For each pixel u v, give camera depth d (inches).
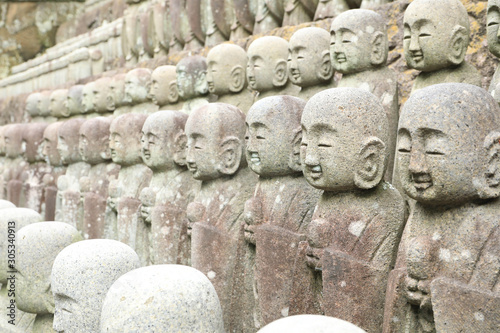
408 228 143.4
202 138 211.6
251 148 188.2
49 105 519.8
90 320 172.2
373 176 154.8
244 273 200.2
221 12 375.9
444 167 129.4
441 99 130.9
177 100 344.8
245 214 191.6
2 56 735.7
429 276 133.2
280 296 177.9
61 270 174.9
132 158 284.5
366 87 223.5
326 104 155.4
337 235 158.7
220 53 296.4
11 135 429.1
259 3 346.0
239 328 201.2
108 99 418.6
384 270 154.8
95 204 305.0
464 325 125.0
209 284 145.0
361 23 223.5
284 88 276.4
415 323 139.0
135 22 481.7
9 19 729.6
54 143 370.9
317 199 184.9
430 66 202.7
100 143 319.6
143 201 250.5
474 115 129.8
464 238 131.0
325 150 155.3
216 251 207.6
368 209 157.1
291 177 188.4
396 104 224.2
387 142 159.6
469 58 235.1
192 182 248.1
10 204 283.9
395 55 255.9
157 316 134.9
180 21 420.5
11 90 694.5
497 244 127.0
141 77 386.3
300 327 103.3
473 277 128.0
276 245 179.3
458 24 198.7
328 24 287.6
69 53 598.5
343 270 153.7
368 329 152.9
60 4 733.9
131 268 178.5
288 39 305.4
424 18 198.2
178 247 235.8
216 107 213.8
